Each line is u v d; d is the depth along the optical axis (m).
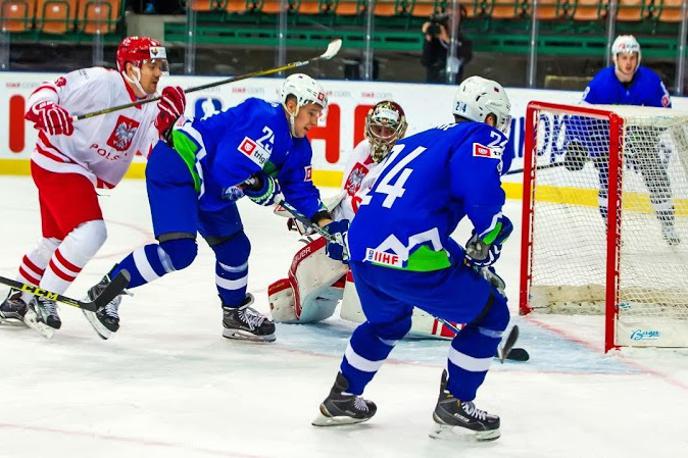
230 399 7.40
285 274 12.31
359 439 6.64
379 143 9.02
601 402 7.55
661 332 9.06
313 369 8.24
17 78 20.36
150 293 11.04
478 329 6.61
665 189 11.86
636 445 6.66
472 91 6.71
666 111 9.58
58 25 20.91
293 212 8.41
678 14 19.89
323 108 8.39
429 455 6.39
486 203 6.25
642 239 12.27
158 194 8.34
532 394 7.70
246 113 8.29
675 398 7.70
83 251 8.95
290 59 20.55
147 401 7.31
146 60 9.09
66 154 9.06
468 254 6.34
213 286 11.47
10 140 20.45
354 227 6.61
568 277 11.61
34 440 6.49
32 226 15.19
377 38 20.47
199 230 8.88
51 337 9.03
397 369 8.30
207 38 20.59
